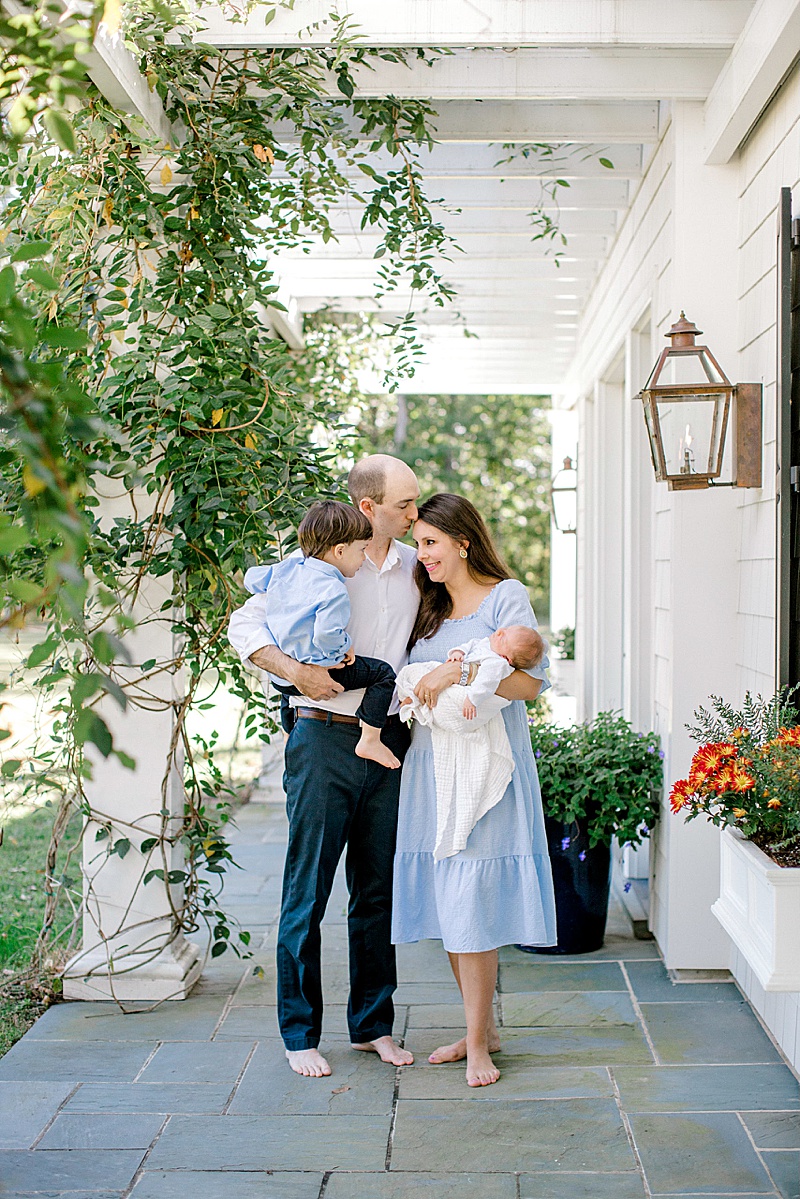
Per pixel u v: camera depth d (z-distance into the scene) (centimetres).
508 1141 251
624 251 504
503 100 383
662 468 317
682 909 355
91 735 118
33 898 445
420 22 315
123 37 296
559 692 862
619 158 441
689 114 354
